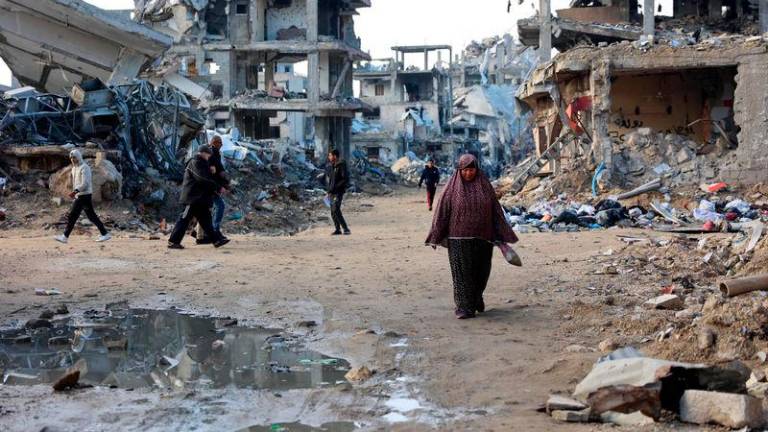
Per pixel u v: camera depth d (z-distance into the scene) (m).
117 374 6.18
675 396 4.87
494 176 67.25
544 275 10.59
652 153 23.84
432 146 74.25
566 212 18.75
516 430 4.69
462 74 91.38
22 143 19.58
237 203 23.23
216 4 49.94
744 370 5.12
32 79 31.83
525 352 6.59
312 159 48.56
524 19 36.47
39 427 4.82
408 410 5.18
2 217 17.31
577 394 5.13
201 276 10.91
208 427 4.87
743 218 18.64
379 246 14.73
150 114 23.05
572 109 26.70
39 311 8.56
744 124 23.25
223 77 48.53
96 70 29.58
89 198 14.98
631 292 9.16
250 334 7.58
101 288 9.95
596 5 42.69
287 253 13.55
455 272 7.96
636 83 26.14
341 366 6.40
